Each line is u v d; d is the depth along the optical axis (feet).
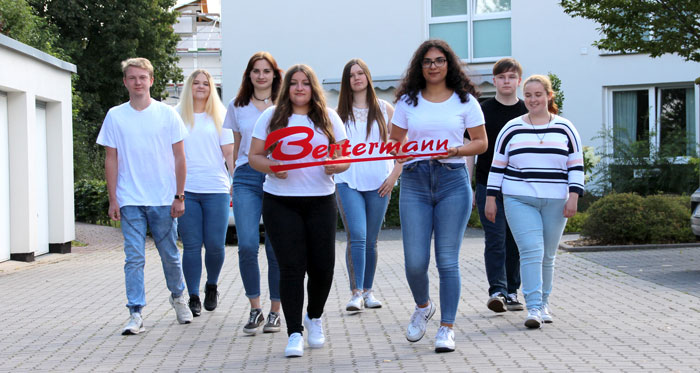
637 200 41.19
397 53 66.59
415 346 18.25
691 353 16.92
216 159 22.79
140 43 113.91
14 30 58.03
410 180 17.80
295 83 17.39
